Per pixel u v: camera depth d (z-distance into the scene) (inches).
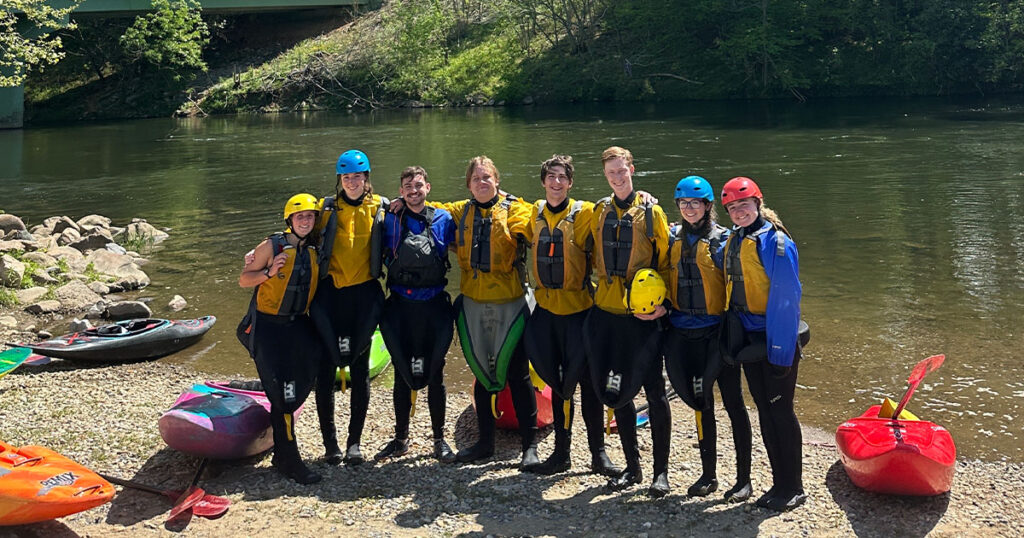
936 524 181.8
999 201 571.2
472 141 1020.5
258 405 217.8
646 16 1560.0
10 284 392.5
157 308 378.9
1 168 914.7
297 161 916.6
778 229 174.4
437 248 204.5
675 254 182.7
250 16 1947.6
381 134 1141.1
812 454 219.9
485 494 195.5
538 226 195.6
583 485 200.2
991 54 1409.9
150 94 1637.6
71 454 216.7
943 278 394.0
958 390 264.8
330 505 189.9
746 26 1507.1
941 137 917.8
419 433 234.8
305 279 196.5
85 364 307.0
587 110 1365.7
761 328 177.2
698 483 193.8
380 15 1820.9
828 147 876.6
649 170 770.2
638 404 248.1
